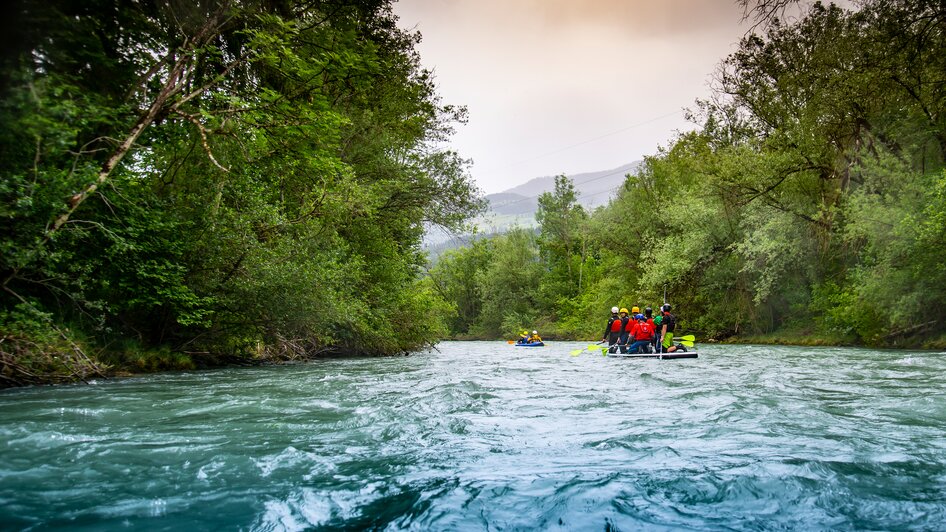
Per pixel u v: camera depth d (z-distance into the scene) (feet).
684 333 102.78
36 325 24.57
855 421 15.33
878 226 60.18
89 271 28.55
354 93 54.19
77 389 23.68
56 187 24.11
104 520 7.72
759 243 78.64
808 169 74.54
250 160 36.35
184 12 32.09
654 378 28.89
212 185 36.40
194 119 30.83
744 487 9.11
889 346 65.41
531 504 8.38
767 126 84.17
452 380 28.78
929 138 60.13
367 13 50.80
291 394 22.17
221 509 8.21
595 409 17.93
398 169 61.82
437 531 7.32
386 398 20.83
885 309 62.69
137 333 35.91
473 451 12.01
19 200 22.20
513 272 195.83
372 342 60.39
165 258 33.47
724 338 96.89
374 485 9.41
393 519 7.77
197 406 18.58
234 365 41.24
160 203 32.91
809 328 83.15
